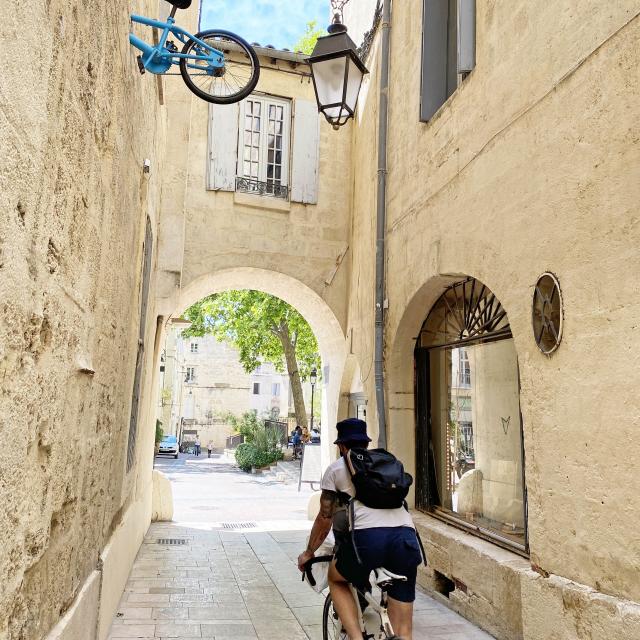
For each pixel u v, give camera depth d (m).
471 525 5.49
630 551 3.07
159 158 6.97
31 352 1.88
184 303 10.31
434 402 6.58
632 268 3.15
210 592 5.62
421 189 6.24
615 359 3.23
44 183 1.92
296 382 22.17
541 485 3.84
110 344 3.69
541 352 3.89
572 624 3.44
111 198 3.33
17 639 1.94
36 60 1.76
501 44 4.68
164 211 7.95
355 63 6.25
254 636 4.50
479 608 4.70
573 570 3.51
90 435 3.17
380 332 7.12
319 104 6.34
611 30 3.40
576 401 3.53
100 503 3.76
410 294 6.43
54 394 2.23
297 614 5.05
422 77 6.27
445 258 5.54
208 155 9.56
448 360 6.29
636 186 3.15
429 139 6.09
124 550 5.41
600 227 3.40
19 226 1.67
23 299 1.75
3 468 1.66
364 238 8.54
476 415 5.65
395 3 7.54
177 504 12.52
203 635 4.47
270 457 22.73
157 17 6.04
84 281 2.70
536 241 4.03
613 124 3.34
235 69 9.77
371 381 7.63
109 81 3.07
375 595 4.76
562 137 3.80
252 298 21.12
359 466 3.33
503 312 5.11
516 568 4.18
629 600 3.07
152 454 9.59
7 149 1.53
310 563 3.64
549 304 3.84
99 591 3.77
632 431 3.09
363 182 8.88
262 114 10.00
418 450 6.68
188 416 46.50
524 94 4.29
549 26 4.02
